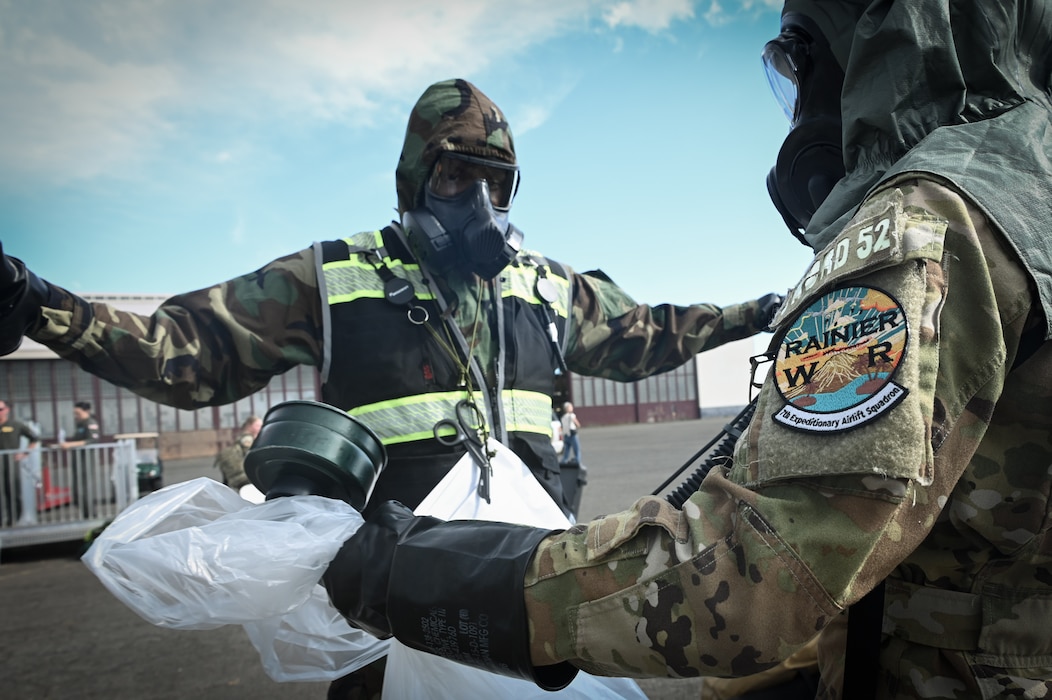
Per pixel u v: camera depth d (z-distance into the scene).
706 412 31.31
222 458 6.09
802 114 0.95
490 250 1.44
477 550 0.66
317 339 1.46
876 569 0.54
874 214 0.61
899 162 0.69
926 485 0.52
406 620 0.68
